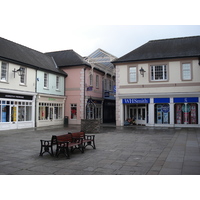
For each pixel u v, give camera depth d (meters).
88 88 26.16
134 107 23.38
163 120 21.66
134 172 6.42
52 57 28.25
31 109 21.55
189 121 20.91
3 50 19.09
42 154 8.80
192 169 6.61
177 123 21.28
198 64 20.34
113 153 9.19
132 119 23.17
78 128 20.69
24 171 6.62
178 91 20.80
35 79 21.86
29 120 21.33
